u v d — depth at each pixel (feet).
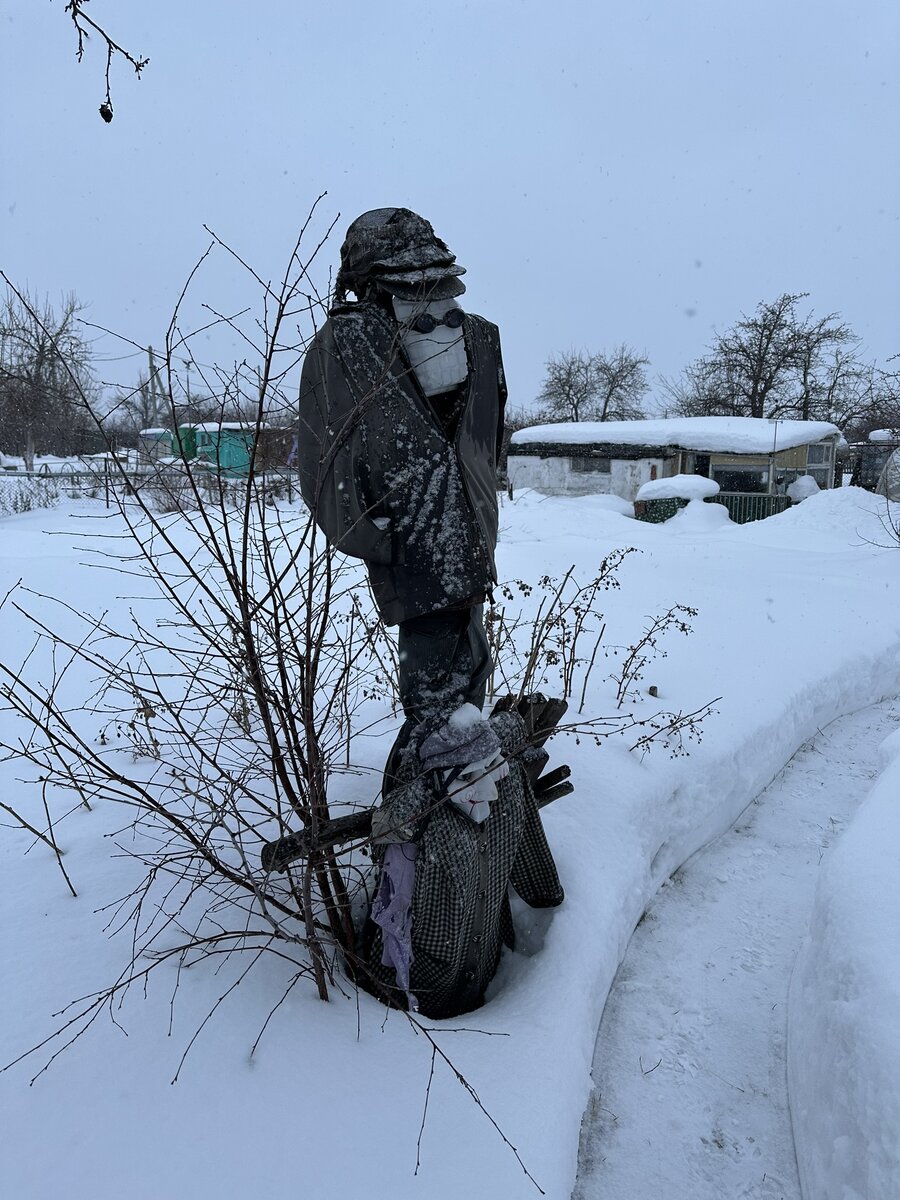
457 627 8.05
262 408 6.23
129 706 13.50
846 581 31.35
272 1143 5.82
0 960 7.05
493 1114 6.53
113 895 8.10
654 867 12.16
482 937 8.25
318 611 7.48
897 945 7.89
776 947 10.94
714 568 33.06
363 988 7.98
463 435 7.81
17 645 16.63
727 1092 8.68
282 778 7.16
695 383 131.13
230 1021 6.74
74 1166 5.41
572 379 150.51
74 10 6.17
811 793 15.53
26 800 10.24
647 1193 7.56
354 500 7.28
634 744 13.01
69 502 51.55
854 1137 6.61
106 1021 6.51
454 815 7.85
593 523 54.08
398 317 7.66
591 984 8.68
